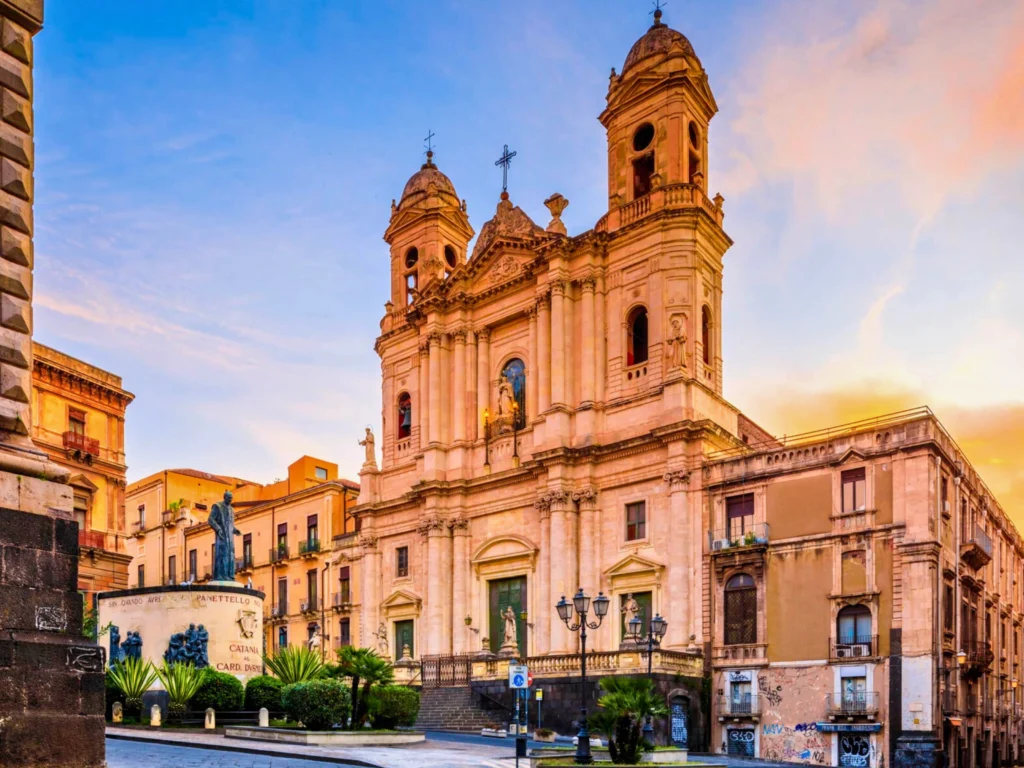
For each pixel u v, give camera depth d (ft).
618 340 172.65
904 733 129.59
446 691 162.30
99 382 197.36
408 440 205.77
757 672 144.46
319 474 273.33
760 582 146.92
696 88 177.47
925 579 131.95
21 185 47.16
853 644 136.26
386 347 215.10
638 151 181.27
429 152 228.43
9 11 47.37
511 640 160.45
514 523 179.93
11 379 46.21
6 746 41.96
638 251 172.24
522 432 182.60
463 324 196.34
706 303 171.01
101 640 140.26
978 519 161.99
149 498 291.58
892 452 138.21
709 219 169.99
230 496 147.13
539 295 181.78
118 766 74.79
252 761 84.38
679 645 151.64
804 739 138.31
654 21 184.34
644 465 163.32
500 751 107.14
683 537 155.22
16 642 43.19
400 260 223.30
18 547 44.42
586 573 166.20
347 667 113.91
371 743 106.83
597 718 87.15
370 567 203.62
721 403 167.94
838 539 140.77
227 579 142.72
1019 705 195.62
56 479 47.37
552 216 186.09
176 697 117.29
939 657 131.13
